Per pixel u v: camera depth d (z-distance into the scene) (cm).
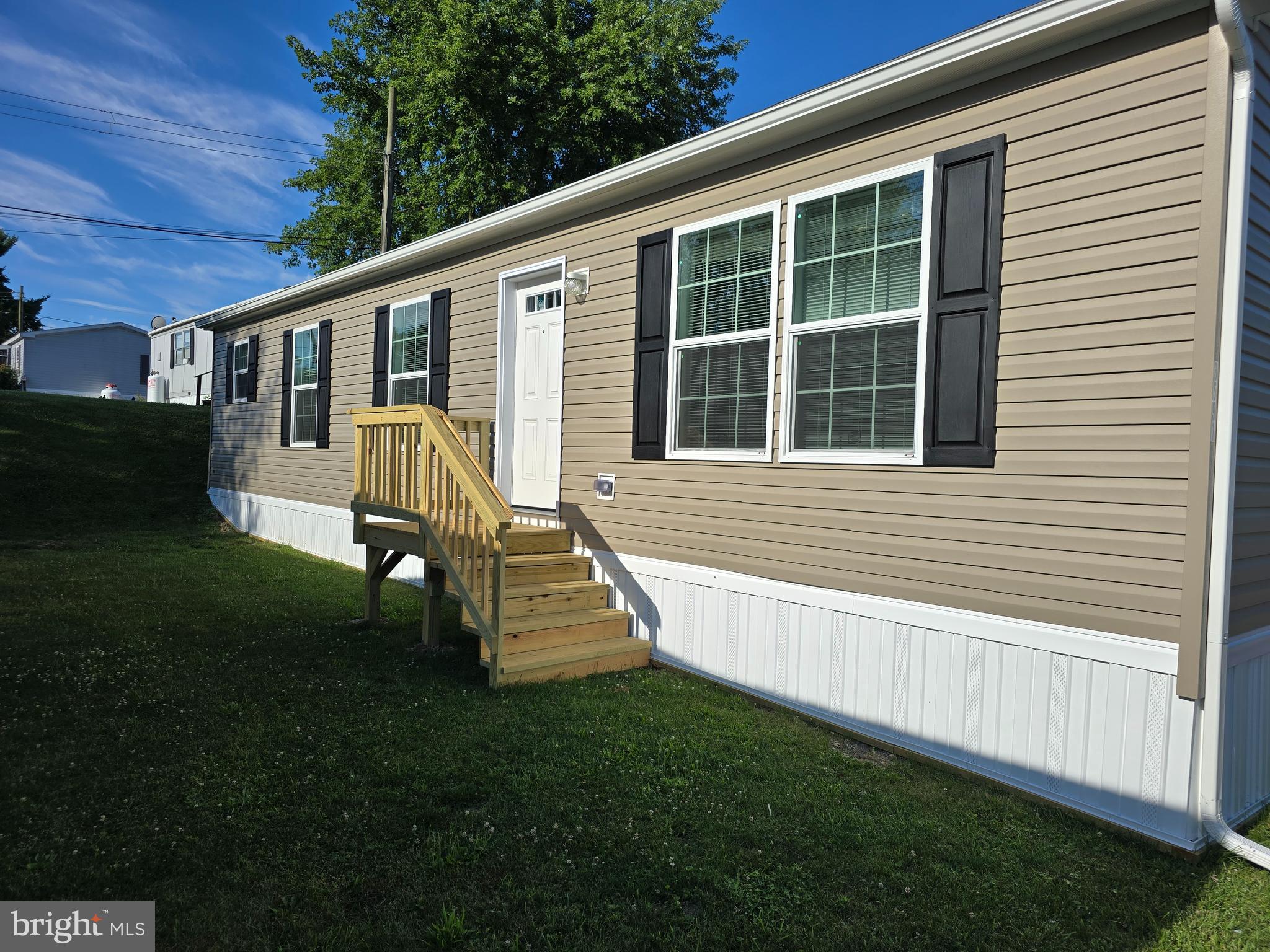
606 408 591
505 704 439
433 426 531
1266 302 336
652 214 556
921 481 397
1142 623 321
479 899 251
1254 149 325
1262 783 352
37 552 910
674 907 253
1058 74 350
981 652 372
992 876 285
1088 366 337
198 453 1564
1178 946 249
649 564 549
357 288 927
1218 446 303
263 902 243
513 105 1518
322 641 570
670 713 442
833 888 271
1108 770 330
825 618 439
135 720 389
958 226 383
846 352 434
